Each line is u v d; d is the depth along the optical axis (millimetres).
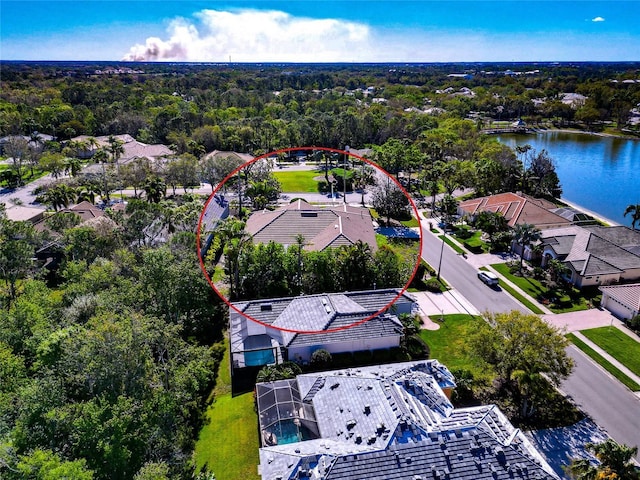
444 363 49281
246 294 62281
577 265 66000
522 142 181750
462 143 136500
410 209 101562
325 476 28266
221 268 72000
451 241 83938
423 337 54031
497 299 62844
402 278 66500
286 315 52188
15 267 55625
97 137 163500
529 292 64438
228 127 158000
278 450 32031
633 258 67500
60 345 36438
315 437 35500
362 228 80938
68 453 30766
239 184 107250
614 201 111000
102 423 31422
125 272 56125
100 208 96688
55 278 66312
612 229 76125
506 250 79125
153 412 34250
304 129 157750
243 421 41500
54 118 167875
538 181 108500
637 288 58469
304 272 62250
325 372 42375
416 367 42094
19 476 26359
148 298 50062
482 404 42656
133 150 138250
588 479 29109
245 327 51625
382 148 133000
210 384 46469
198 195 108125
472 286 66688
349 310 52031
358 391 36969
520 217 84375
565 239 72688
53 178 125000
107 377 33812
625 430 39844
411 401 34344
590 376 46500
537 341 40781
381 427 32125
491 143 132250
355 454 29312
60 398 32469
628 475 28344
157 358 43500
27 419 30859
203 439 39656
